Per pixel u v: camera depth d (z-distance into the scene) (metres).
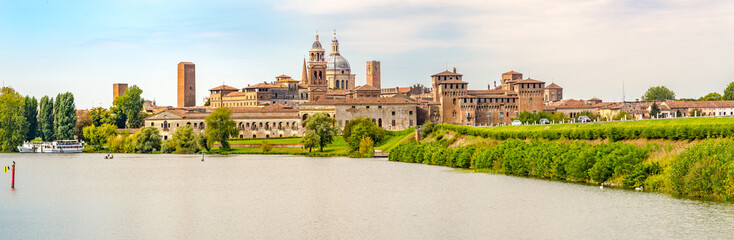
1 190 164.12
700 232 105.75
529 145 170.50
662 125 152.88
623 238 104.88
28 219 126.50
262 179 178.75
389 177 174.00
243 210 132.62
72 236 113.12
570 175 150.75
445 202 134.75
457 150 196.62
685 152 131.88
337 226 117.19
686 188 127.94
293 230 115.06
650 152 146.12
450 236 109.31
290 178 179.38
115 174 197.38
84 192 159.62
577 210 122.25
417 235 110.31
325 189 156.75
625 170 140.88
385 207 132.38
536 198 133.62
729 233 104.81
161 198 149.00
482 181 157.62
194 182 175.38
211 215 128.25
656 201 124.81
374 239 108.50
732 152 125.75
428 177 170.12
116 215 129.62
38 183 177.12
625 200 126.94
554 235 108.06
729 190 122.25
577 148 154.62
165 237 111.69
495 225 115.12
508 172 170.00
